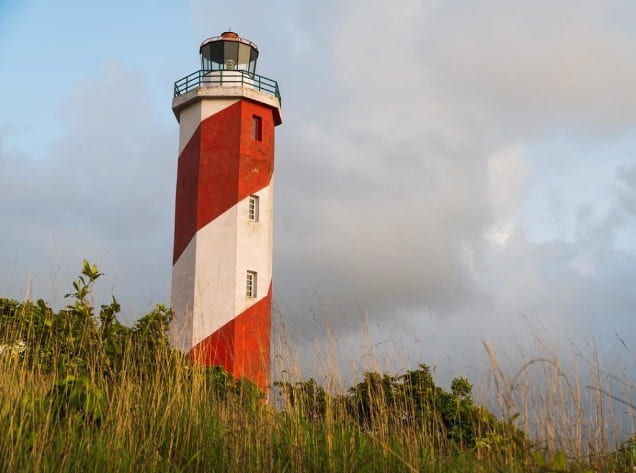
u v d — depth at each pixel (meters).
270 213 27.97
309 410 7.84
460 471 6.62
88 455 6.10
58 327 9.50
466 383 9.55
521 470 5.17
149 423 7.18
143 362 8.84
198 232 26.66
